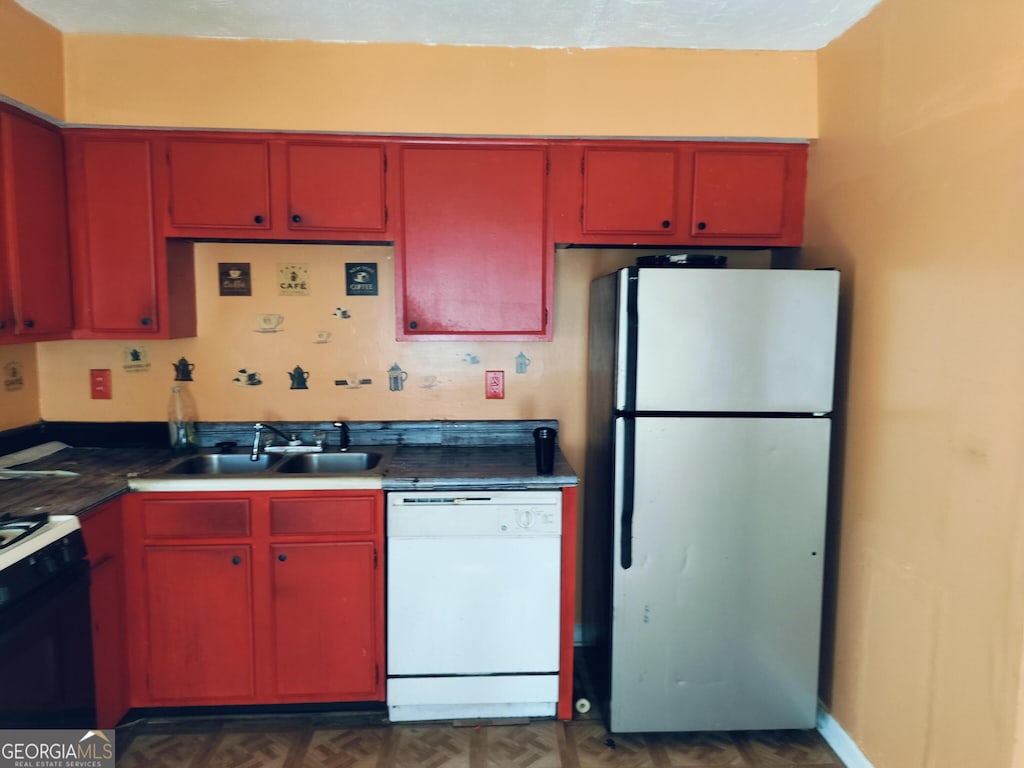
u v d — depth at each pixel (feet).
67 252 7.55
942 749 5.43
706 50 7.48
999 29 4.84
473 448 8.87
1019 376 4.69
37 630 5.22
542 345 8.98
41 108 6.81
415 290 7.90
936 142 5.53
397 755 6.94
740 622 6.99
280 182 7.63
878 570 6.37
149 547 7.12
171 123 7.28
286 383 8.85
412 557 7.21
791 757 6.98
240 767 6.72
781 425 6.80
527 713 7.57
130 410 8.71
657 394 6.76
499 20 6.75
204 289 8.65
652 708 7.06
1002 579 4.83
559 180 7.80
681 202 7.84
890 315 6.20
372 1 6.35
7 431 8.01
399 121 7.43
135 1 6.39
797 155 7.83
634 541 6.88
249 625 7.25
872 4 6.35
